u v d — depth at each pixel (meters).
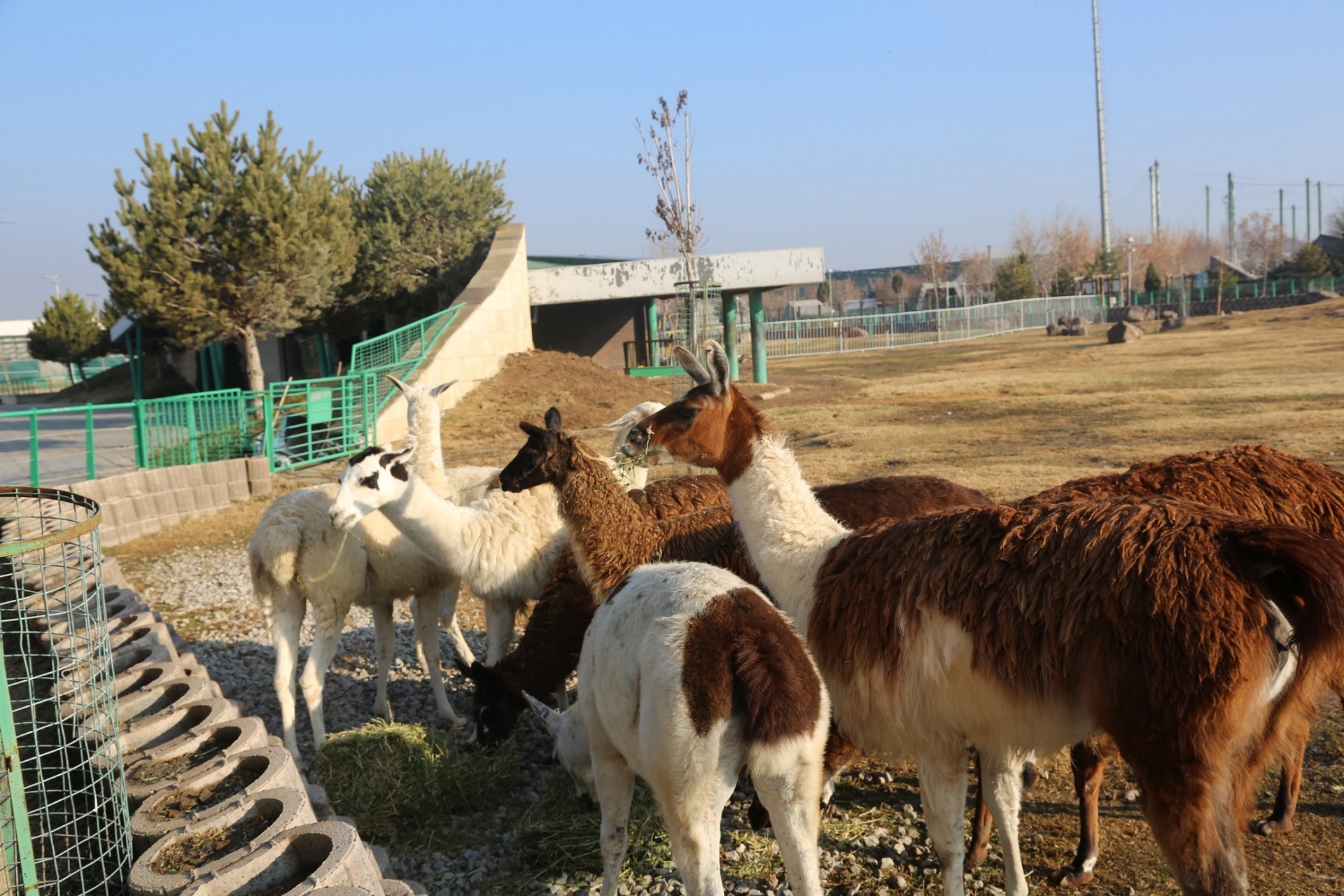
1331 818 4.50
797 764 3.17
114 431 24.34
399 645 8.54
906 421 19.44
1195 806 2.93
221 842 3.53
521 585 6.53
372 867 3.38
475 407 22.91
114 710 4.07
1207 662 2.88
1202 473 4.50
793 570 4.20
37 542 3.01
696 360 4.71
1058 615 3.18
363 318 32.41
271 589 6.23
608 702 3.60
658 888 4.32
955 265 100.75
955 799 3.68
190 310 23.06
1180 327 48.94
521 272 28.20
